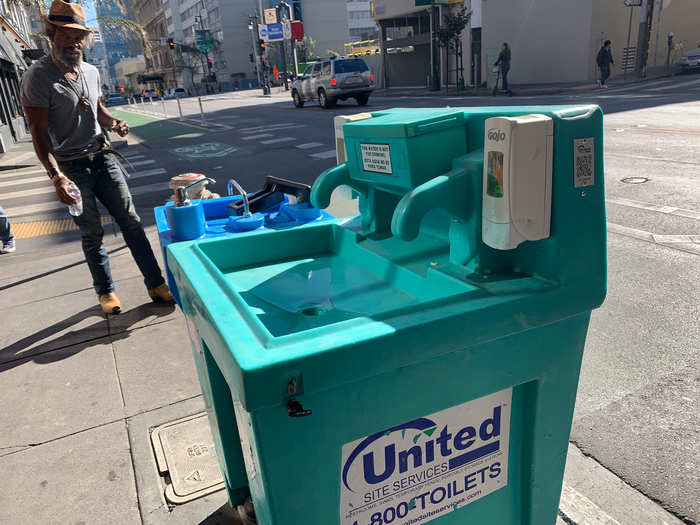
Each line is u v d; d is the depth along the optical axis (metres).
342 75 21.91
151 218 6.94
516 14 25.62
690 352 3.00
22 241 6.45
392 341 0.98
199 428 2.54
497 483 1.32
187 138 16.61
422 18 34.12
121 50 166.50
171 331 3.60
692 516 1.94
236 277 1.62
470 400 1.17
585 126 1.07
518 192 1.04
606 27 23.84
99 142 3.55
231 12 89.19
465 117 1.25
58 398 2.91
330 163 10.16
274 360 0.89
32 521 2.08
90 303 4.21
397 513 1.19
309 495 1.06
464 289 1.16
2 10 18.58
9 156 15.20
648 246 4.57
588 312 1.24
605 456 2.27
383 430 1.08
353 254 1.64
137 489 2.20
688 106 12.95
